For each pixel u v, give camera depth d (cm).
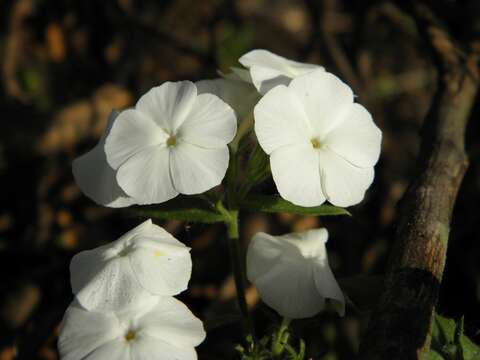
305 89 12
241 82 13
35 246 22
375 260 21
